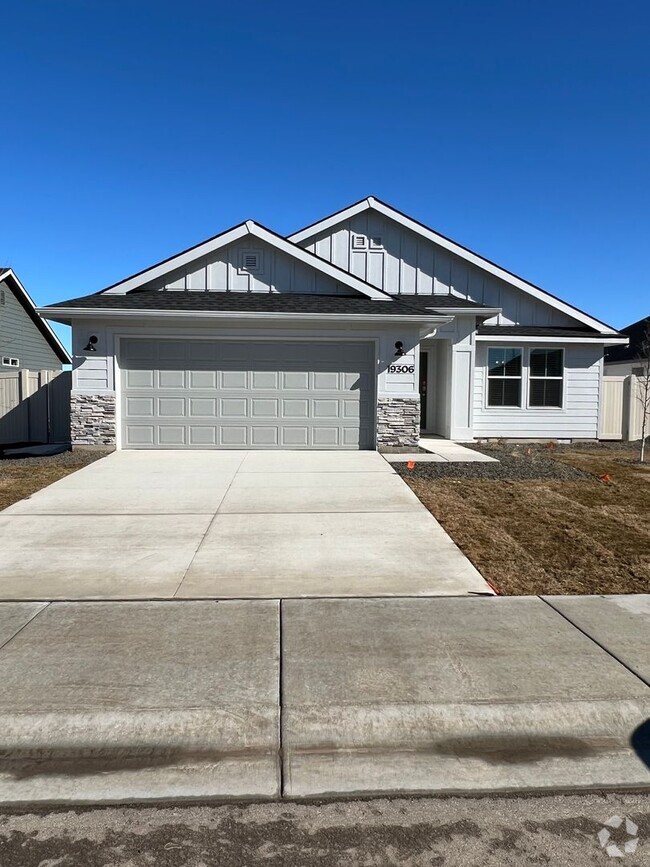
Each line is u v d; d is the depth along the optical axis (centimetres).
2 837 265
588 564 602
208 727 336
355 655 411
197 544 645
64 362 3269
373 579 553
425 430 1694
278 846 262
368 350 1266
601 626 461
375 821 278
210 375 1248
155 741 328
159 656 407
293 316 1191
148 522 724
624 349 3111
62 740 327
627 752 328
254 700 358
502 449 1420
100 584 534
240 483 936
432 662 403
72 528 698
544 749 329
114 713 343
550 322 1700
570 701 360
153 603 495
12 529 693
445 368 1608
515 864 252
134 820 277
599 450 1501
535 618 475
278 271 1359
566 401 1658
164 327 1222
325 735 334
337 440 1273
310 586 534
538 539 680
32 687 368
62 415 1523
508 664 402
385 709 351
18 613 473
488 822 278
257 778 305
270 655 411
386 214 1620
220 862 253
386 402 1262
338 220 1608
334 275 1352
